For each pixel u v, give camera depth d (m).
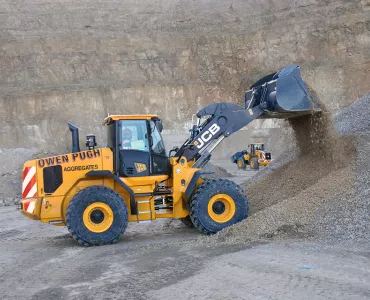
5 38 53.56
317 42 50.31
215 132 8.51
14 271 6.36
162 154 8.42
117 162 8.11
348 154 8.90
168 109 51.81
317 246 6.16
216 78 53.66
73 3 57.00
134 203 8.06
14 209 14.71
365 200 7.02
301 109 8.43
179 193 8.20
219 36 55.19
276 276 5.02
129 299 4.71
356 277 4.80
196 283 5.02
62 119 49.19
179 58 55.25
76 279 5.64
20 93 49.72
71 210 7.51
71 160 8.05
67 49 54.28
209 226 7.85
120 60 54.81
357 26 48.34
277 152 35.25
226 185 8.00
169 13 57.84
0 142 47.25
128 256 6.65
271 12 54.28
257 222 7.45
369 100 12.47
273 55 52.53
